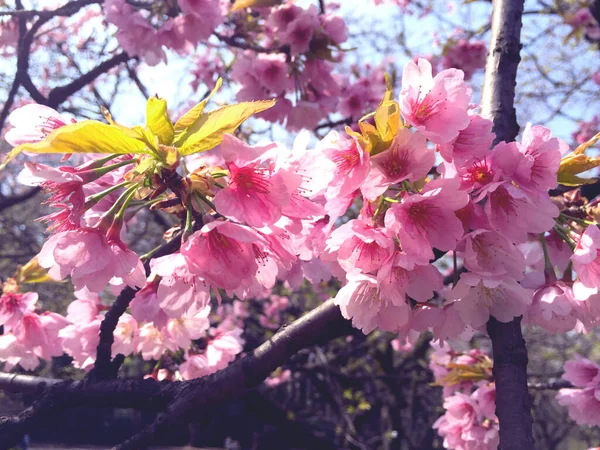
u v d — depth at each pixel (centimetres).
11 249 125
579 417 38
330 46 52
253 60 53
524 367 21
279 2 54
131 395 29
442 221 19
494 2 33
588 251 22
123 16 53
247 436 197
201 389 27
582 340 171
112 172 25
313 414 148
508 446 20
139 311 29
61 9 54
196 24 53
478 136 20
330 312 27
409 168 19
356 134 19
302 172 20
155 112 18
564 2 82
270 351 27
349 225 20
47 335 38
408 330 23
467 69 72
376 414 169
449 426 41
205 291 21
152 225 130
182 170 24
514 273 21
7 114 59
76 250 20
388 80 19
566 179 22
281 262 19
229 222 18
